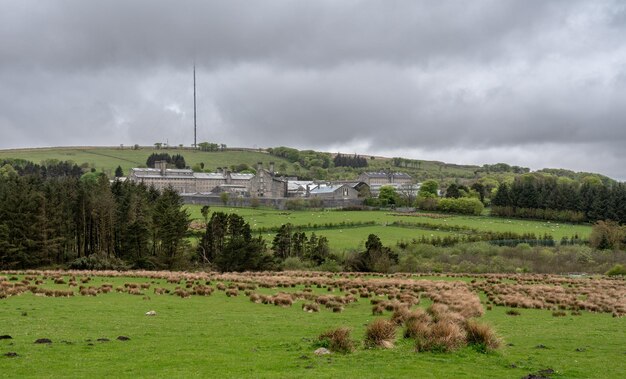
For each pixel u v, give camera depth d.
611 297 57.41
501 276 91.19
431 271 108.50
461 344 25.28
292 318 37.53
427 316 31.22
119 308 40.22
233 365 21.89
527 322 39.47
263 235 154.62
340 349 24.64
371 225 177.50
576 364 24.02
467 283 72.06
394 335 26.53
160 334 29.44
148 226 116.62
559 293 60.22
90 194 122.00
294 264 111.88
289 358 23.23
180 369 21.17
